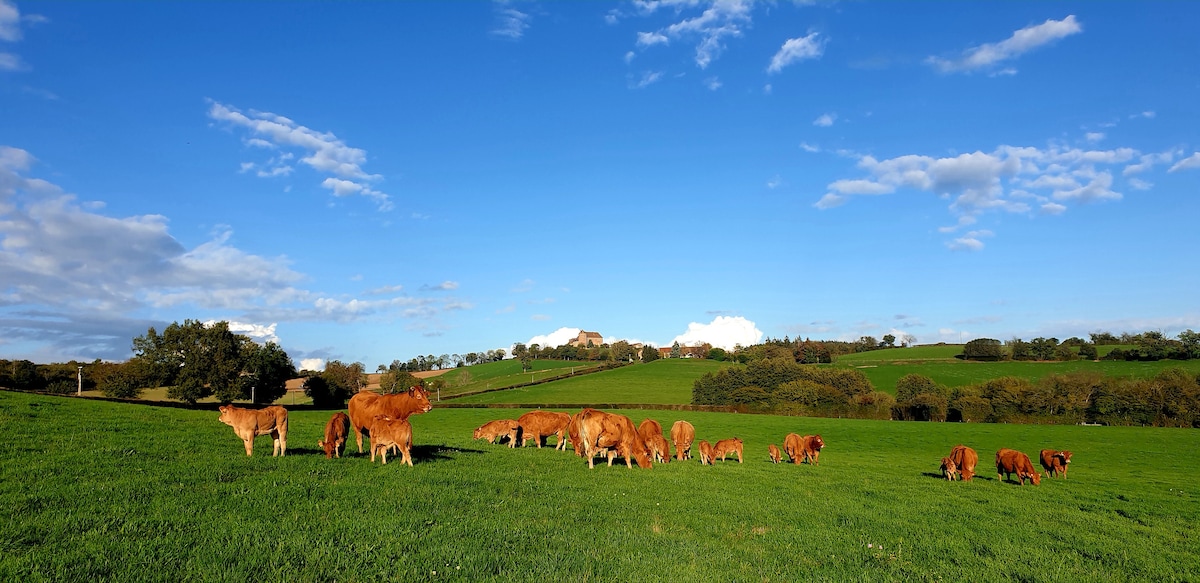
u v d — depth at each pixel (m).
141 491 12.49
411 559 9.47
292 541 9.83
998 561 12.02
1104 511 20.09
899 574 10.76
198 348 76.56
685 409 94.25
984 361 122.94
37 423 21.75
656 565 10.14
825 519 15.05
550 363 172.75
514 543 10.70
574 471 19.84
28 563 8.37
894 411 87.81
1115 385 77.75
